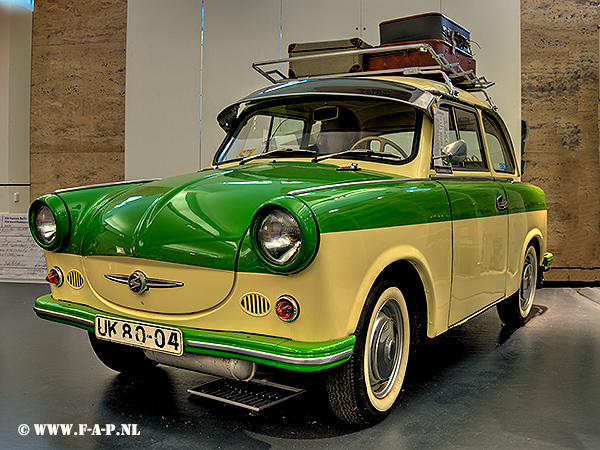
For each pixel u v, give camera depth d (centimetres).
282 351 180
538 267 434
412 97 267
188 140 634
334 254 185
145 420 234
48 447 209
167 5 634
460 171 299
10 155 708
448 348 354
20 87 718
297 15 611
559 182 625
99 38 718
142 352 293
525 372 304
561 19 618
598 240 620
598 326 417
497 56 574
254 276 189
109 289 222
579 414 243
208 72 629
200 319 200
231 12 623
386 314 233
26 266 635
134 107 643
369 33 599
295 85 306
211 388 242
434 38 342
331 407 220
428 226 239
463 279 275
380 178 241
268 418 235
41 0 726
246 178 231
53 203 238
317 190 195
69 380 288
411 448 207
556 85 621
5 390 272
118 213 226
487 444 211
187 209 209
